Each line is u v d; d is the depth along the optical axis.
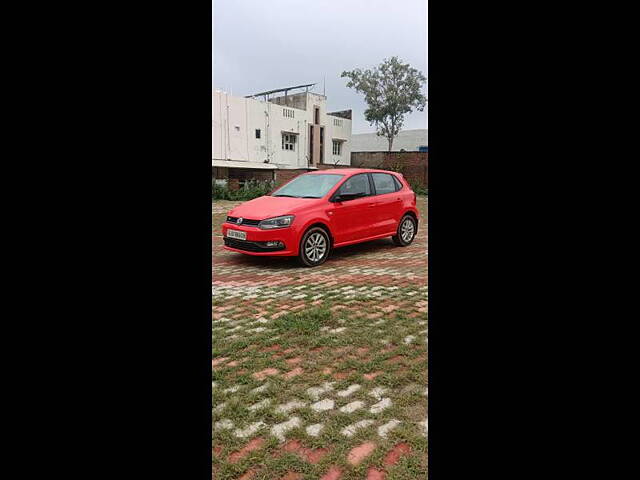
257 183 29.56
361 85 45.53
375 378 3.22
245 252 7.05
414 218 9.11
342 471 2.23
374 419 2.69
